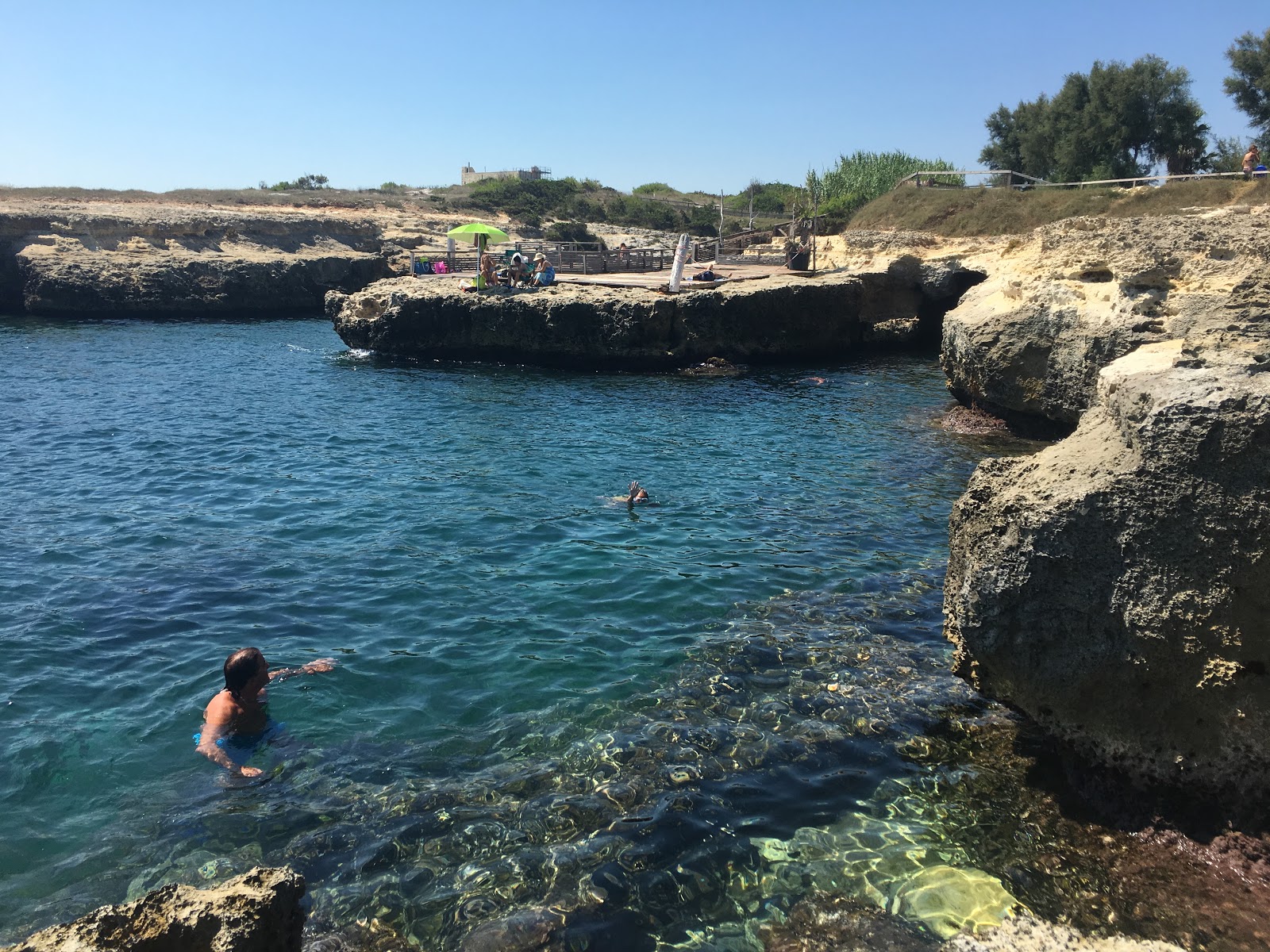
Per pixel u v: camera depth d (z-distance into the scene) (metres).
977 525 6.13
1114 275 15.49
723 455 15.37
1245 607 4.90
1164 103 39.16
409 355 27.48
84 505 12.05
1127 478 5.25
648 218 68.00
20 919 4.58
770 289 26.02
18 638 7.87
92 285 39.38
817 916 4.76
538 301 25.67
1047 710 5.67
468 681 7.25
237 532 10.95
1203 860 4.99
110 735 6.41
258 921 3.41
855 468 14.49
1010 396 16.72
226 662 6.45
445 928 4.61
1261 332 6.11
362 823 5.45
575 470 14.32
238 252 46.31
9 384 21.78
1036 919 4.71
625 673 7.42
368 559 10.05
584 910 4.76
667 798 5.72
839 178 48.44
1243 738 4.96
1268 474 4.83
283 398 20.66
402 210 64.38
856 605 8.89
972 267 28.05
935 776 6.00
